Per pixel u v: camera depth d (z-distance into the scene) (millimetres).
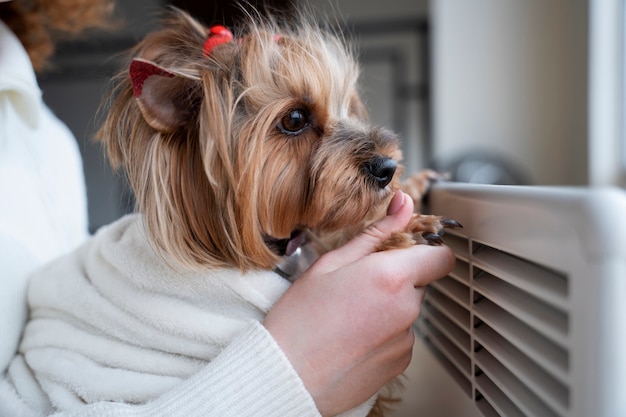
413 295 780
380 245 886
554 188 617
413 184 1146
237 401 720
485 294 749
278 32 1099
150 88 889
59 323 988
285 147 999
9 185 1157
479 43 3238
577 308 493
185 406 717
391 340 797
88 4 1548
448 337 961
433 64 3244
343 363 752
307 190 1011
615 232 468
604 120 2863
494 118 3268
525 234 601
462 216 858
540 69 3215
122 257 955
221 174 944
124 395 851
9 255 1043
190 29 1127
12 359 1048
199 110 963
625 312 467
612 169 2859
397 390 1114
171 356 879
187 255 936
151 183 937
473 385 820
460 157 3115
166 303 893
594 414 473
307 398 728
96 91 2803
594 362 472
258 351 741
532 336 616
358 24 3227
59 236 1309
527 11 3199
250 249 938
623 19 2775
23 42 1436
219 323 864
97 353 909
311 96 1004
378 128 1107
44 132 1423
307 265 1081
